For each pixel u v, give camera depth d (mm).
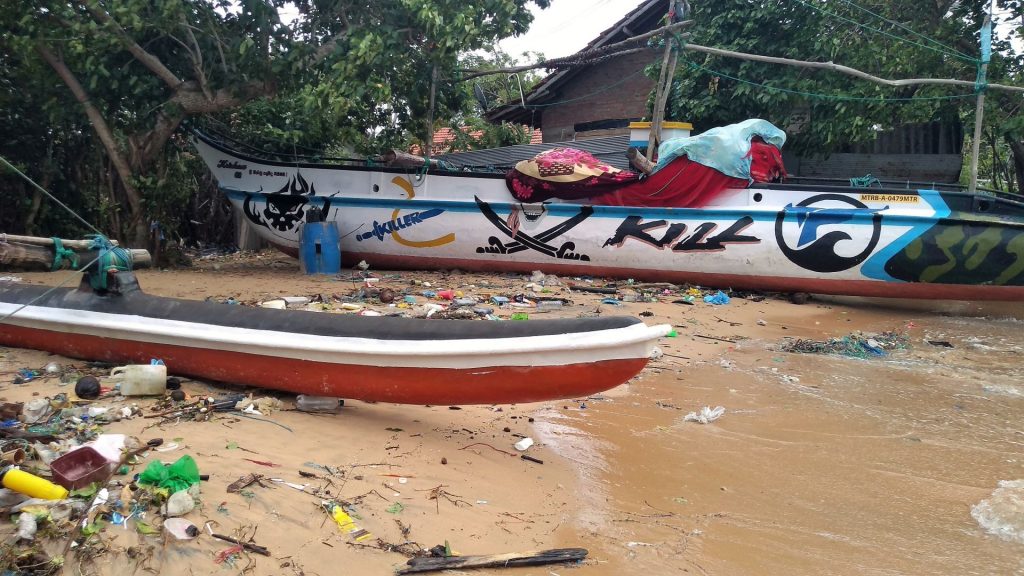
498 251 11570
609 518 3766
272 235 12445
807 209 10141
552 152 11172
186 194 13930
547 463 4410
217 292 9242
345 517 3432
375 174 11688
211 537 3156
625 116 16359
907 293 10133
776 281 10578
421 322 4668
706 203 10547
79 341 5465
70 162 12758
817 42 12055
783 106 12906
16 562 2850
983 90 9883
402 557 3199
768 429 5211
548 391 4418
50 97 10797
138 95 10719
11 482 3295
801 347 7660
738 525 3754
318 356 4688
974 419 5512
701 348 7484
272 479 3707
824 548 3541
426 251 11820
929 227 9742
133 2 9328
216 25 10477
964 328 9078
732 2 12859
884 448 4891
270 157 13383
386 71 10750
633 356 4273
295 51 10078
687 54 13086
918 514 3932
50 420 4270
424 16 9523
